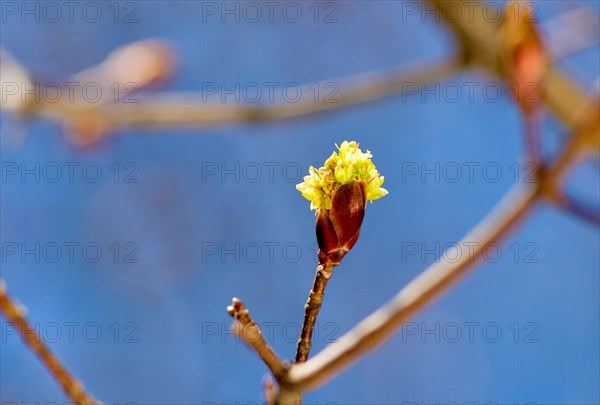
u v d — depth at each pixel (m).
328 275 0.34
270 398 0.34
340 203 0.34
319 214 0.34
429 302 0.36
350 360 0.35
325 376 0.34
